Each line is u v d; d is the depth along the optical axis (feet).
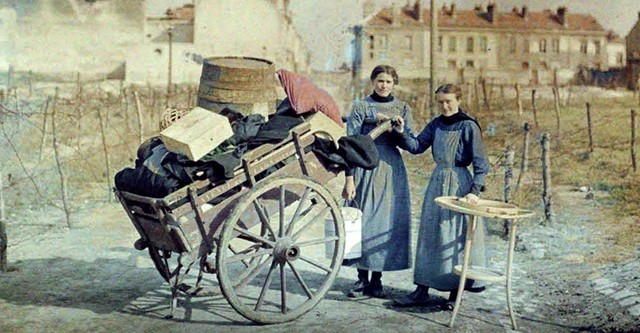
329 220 16.48
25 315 15.49
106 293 17.43
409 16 71.87
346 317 15.31
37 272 19.62
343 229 15.43
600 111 54.75
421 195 33.50
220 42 80.23
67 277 19.04
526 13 68.23
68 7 72.95
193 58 79.97
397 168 16.65
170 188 14.15
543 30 66.54
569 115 54.54
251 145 14.83
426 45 71.46
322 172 15.62
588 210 28.55
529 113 56.95
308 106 15.37
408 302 16.10
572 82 63.72
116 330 14.46
